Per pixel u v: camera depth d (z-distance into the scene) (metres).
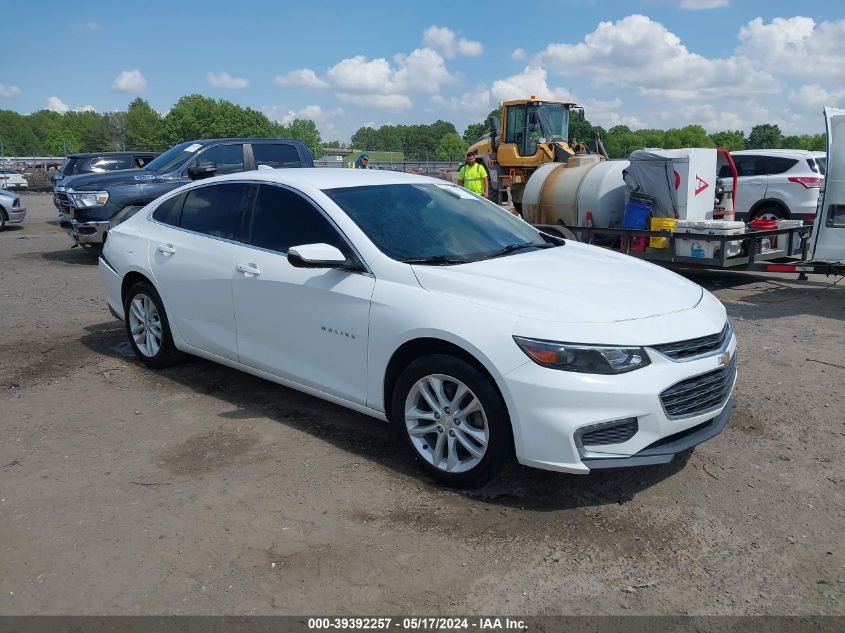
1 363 6.15
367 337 4.09
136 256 5.73
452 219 4.78
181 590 3.00
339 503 3.71
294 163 12.54
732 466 4.14
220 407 5.07
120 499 3.77
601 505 3.69
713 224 9.12
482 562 3.19
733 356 3.99
